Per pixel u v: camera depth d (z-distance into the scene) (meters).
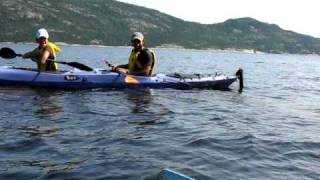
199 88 14.80
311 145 7.18
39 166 5.43
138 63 13.73
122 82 13.21
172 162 5.80
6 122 7.69
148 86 13.62
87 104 10.09
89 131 7.37
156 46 173.12
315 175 5.61
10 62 25.06
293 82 22.42
